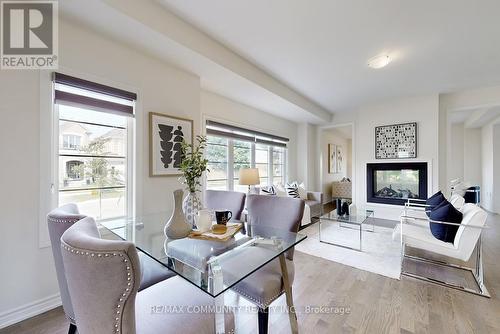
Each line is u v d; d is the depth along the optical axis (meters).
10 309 1.60
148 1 1.91
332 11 2.02
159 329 0.90
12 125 1.62
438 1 1.89
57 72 1.80
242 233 1.61
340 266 2.54
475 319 1.65
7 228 1.59
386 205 4.61
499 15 2.06
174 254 1.31
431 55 2.79
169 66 2.60
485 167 6.05
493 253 2.91
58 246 1.07
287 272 1.40
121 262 0.63
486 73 3.32
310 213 4.44
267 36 2.42
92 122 2.13
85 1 1.63
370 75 3.40
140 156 2.36
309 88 3.96
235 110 4.04
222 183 4.00
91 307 0.68
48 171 1.77
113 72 2.13
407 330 1.55
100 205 2.17
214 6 1.97
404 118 4.48
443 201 2.79
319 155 6.05
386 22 2.17
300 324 1.60
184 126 2.73
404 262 2.64
